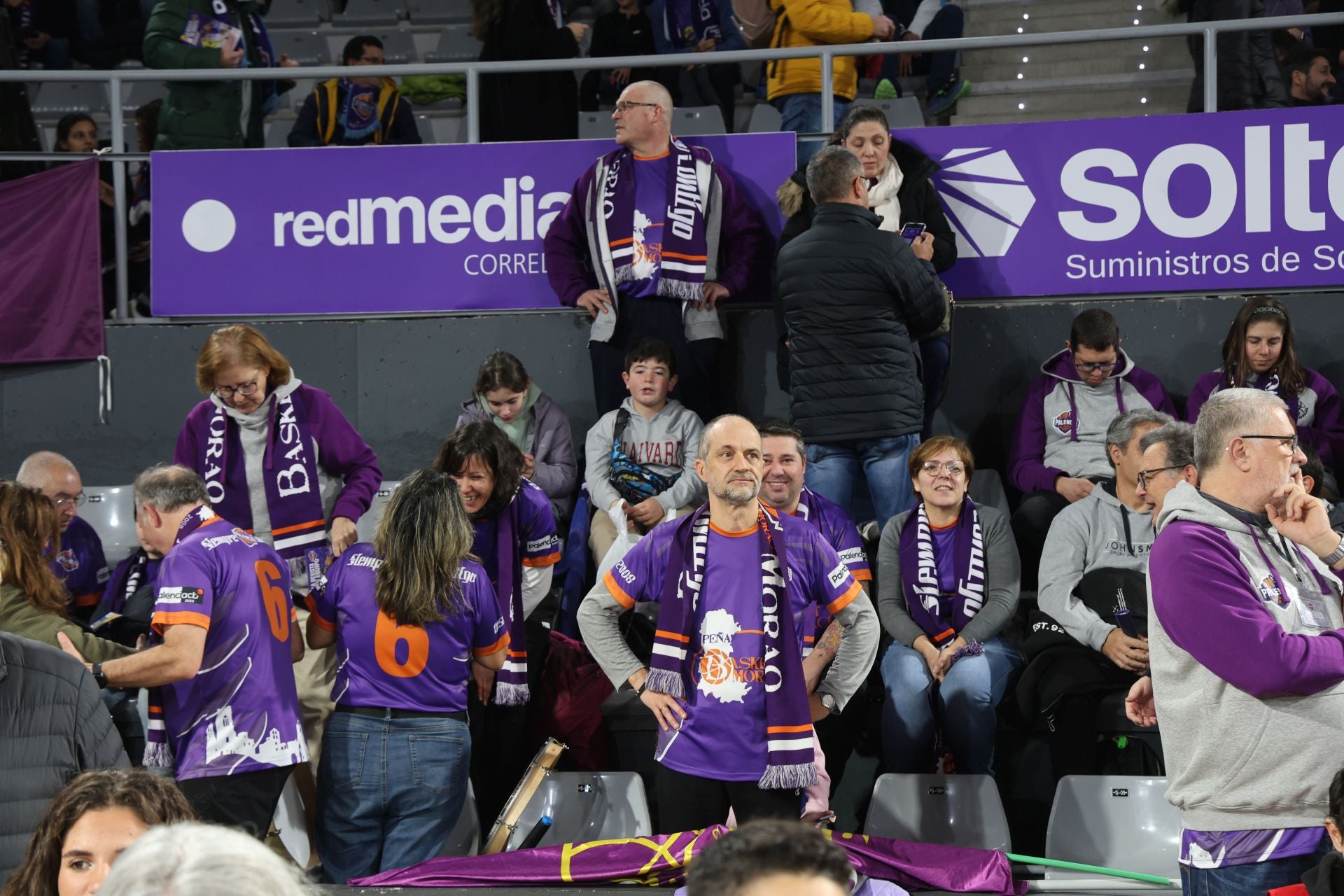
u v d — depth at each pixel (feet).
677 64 39.99
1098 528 32.24
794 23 44.37
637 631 32.86
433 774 27.09
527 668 31.94
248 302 41.11
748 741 25.29
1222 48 41.19
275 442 31.83
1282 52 41.91
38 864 17.42
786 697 25.29
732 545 25.94
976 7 58.54
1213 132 38.47
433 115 57.21
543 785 30.73
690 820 25.76
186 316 41.09
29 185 41.16
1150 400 36.76
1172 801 19.84
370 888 26.20
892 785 30.07
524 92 43.37
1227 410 19.63
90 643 27.89
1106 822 29.09
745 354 40.16
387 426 41.06
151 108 45.50
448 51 68.69
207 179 41.11
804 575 26.20
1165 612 19.25
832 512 32.73
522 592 31.40
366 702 27.17
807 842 9.62
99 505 39.22
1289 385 35.88
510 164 40.55
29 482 34.37
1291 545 19.63
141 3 60.23
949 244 38.04
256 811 26.07
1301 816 18.51
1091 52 56.29
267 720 26.20
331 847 27.22
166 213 41.11
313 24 70.03
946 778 29.94
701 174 38.63
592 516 36.78
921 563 31.86
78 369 41.39
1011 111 54.75
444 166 40.65
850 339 33.94
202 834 9.34
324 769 27.30
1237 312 38.75
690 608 25.70
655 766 32.53
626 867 25.88
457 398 40.88
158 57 43.78
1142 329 39.22
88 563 35.32
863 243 33.94
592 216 38.88
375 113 44.75
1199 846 19.29
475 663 30.60
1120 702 31.55
